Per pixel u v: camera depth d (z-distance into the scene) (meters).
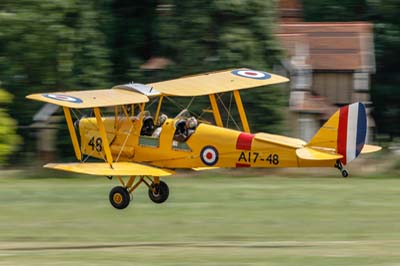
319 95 128.12
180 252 50.50
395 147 112.44
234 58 106.31
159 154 65.31
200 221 63.03
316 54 129.00
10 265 46.53
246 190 79.81
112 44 116.19
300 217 64.56
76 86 107.19
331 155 60.75
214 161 63.97
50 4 103.69
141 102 62.75
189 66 108.25
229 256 48.88
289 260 47.44
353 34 132.75
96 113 63.00
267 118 105.75
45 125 107.94
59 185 84.62
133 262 47.19
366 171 95.88
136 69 113.69
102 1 114.00
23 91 106.94
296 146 61.62
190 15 107.50
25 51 104.31
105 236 57.34
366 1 143.50
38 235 57.81
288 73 117.38
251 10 107.19
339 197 75.19
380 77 142.50
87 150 67.50
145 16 117.94
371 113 142.25
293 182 87.19
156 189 70.19
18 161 105.69
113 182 88.69
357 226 60.59
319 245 52.75
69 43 104.94
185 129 64.69
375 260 47.31
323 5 147.00
